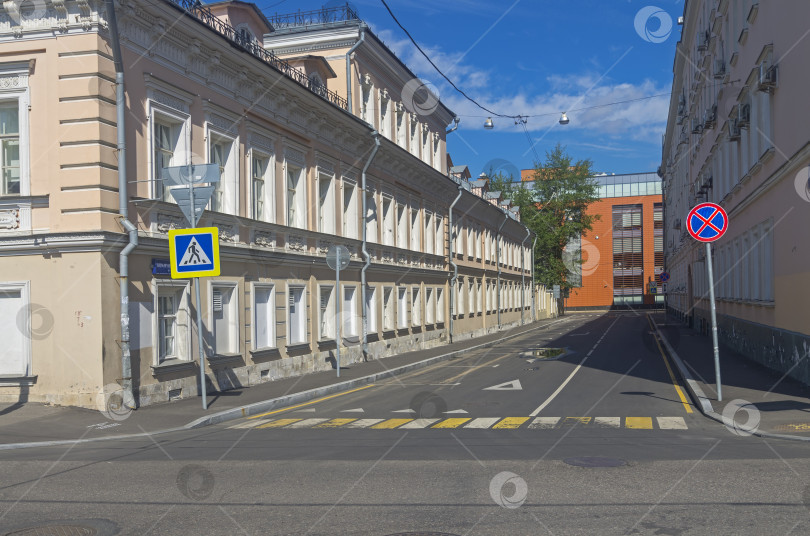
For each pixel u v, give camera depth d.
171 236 12.70
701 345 28.62
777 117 16.58
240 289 16.92
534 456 8.24
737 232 23.88
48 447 9.65
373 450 8.85
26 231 12.75
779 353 17.03
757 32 18.67
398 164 28.62
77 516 5.90
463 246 40.06
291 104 19.34
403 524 5.47
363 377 18.92
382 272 27.34
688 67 39.66
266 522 5.61
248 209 17.36
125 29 13.17
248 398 14.34
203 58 15.48
